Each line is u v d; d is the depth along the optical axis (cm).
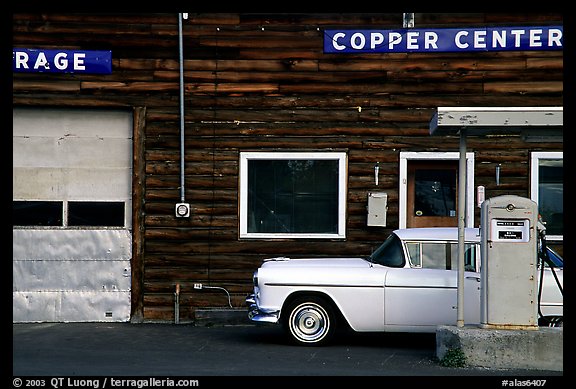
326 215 1438
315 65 1438
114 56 1441
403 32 1426
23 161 1443
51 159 1445
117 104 1438
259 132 1436
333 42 1432
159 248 1430
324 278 1125
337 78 1434
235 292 1423
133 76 1439
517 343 973
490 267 1001
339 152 1429
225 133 1438
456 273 1120
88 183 1445
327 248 1424
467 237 1133
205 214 1434
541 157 1414
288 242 1426
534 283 995
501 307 998
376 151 1427
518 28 1416
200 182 1434
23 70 1427
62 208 1443
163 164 1437
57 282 1430
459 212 1023
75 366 988
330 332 1138
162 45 1441
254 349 1123
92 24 1438
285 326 1145
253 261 1427
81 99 1434
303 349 1122
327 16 1439
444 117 998
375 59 1434
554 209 1420
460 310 1016
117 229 1438
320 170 1439
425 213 1434
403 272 1123
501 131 1060
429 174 1441
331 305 1141
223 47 1441
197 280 1426
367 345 1161
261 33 1441
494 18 1424
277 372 945
